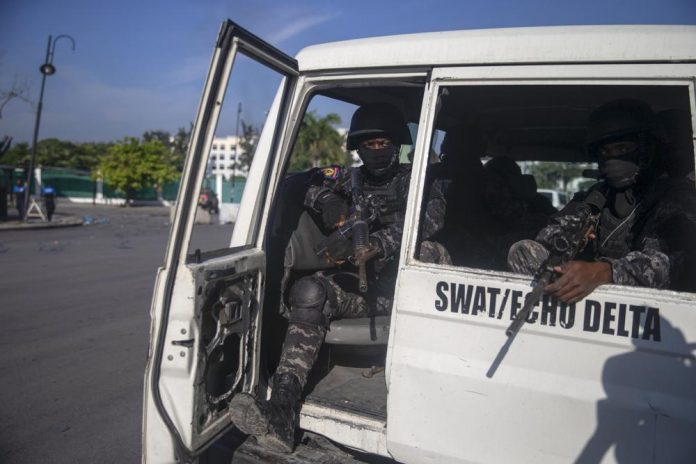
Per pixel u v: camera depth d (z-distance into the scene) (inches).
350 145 112.5
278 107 98.4
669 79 73.6
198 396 82.1
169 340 80.7
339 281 106.9
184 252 80.4
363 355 112.6
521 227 130.0
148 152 1466.5
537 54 79.4
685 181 84.7
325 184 113.9
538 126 156.8
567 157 183.3
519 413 74.5
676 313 68.0
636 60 75.0
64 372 203.5
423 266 81.7
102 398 181.5
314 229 113.7
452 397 78.1
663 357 68.1
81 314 283.6
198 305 80.7
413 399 80.4
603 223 91.0
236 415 82.5
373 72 92.0
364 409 92.0
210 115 77.7
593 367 71.3
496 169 129.2
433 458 79.6
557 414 72.7
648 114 86.4
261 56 86.0
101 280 374.6
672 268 74.4
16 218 877.2
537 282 74.4
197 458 88.0
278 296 109.2
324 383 104.2
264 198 99.0
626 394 69.5
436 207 104.2
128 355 222.5
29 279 375.2
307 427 92.7
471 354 77.4
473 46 83.4
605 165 87.1
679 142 94.6
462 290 78.3
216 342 85.6
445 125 144.3
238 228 99.7
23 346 231.8
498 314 76.2
